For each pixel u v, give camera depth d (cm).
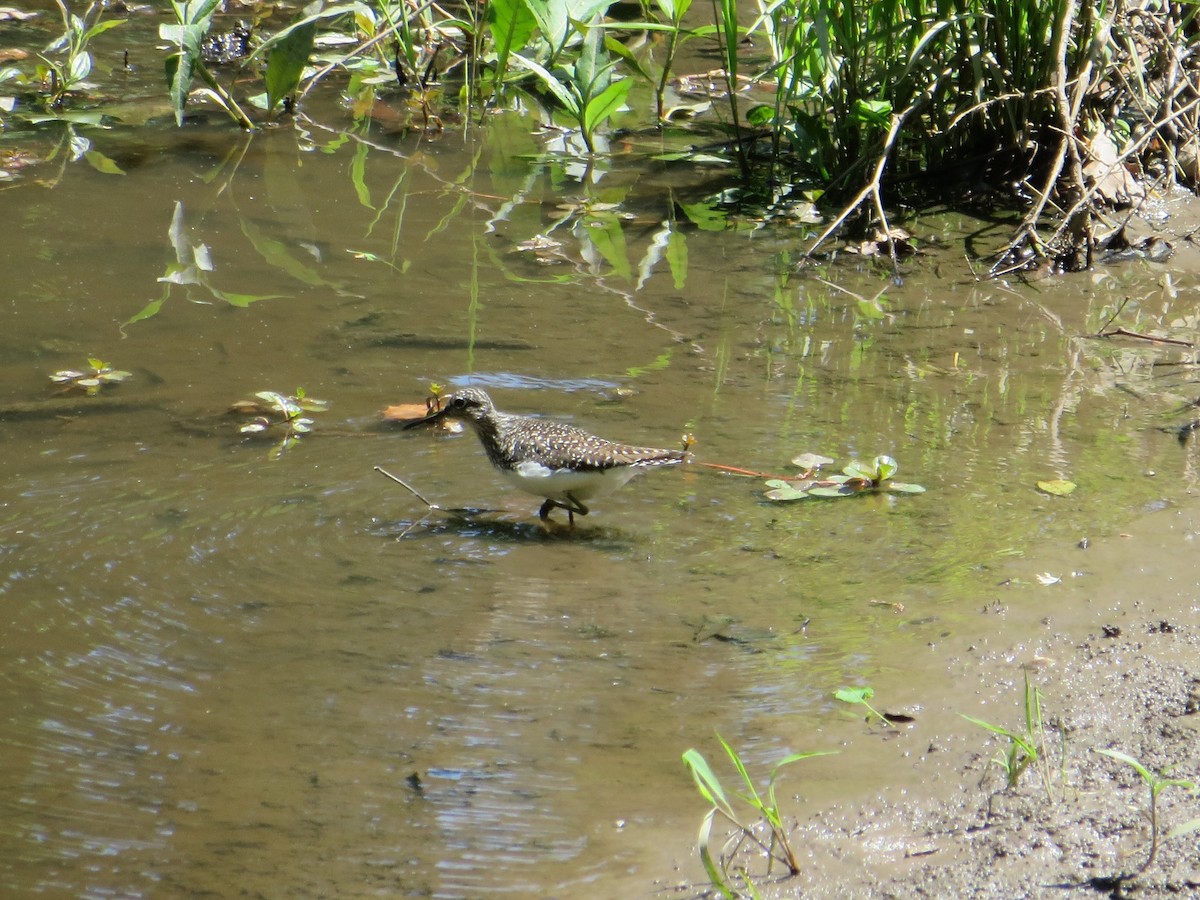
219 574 892
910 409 1174
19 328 1288
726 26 1755
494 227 1612
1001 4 1627
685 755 604
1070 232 1536
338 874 612
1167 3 1681
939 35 1680
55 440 1080
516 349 1290
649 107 2088
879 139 1709
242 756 702
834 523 970
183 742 712
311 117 1998
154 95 2047
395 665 789
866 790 665
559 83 1936
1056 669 766
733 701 752
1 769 687
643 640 819
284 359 1248
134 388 1178
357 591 875
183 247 1508
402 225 1606
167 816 654
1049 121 1678
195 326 1312
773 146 1831
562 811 657
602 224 1636
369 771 689
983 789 659
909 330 1359
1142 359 1288
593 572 907
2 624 827
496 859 623
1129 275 1503
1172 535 928
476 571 907
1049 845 607
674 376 1239
